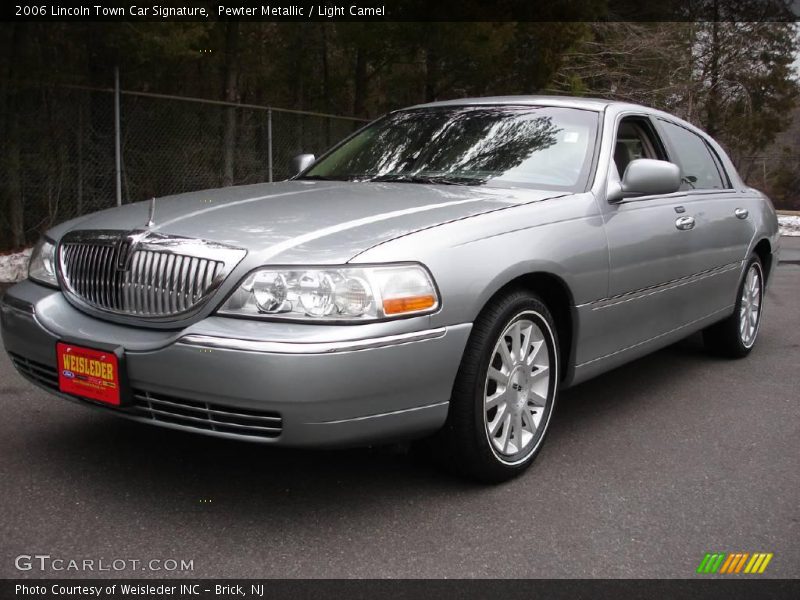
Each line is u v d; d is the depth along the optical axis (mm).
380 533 2893
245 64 15789
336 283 2775
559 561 2721
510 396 3354
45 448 3617
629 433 4066
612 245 3814
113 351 2908
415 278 2895
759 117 30156
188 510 3035
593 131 4180
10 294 3459
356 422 2801
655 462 3662
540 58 14008
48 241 3480
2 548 2713
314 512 3045
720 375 5273
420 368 2898
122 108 10234
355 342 2738
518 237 3305
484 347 3127
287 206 3412
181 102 10828
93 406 3109
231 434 2809
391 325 2812
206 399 2785
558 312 3693
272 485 3281
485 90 14320
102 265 3146
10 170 9273
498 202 3498
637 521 3039
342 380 2727
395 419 2893
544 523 3006
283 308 2777
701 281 4762
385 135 4613
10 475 3311
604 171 3988
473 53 12789
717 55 26047
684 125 5223
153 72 10938
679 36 23891
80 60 9547
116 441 3723
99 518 2949
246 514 3016
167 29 9328
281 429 2740
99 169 10039
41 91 9438
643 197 4250
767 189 37906
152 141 10609
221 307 2855
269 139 11359
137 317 3018
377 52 13750
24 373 3438
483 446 3199
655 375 5254
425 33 12633
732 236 5148
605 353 3939
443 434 3164
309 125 12609
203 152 11164
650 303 4215
